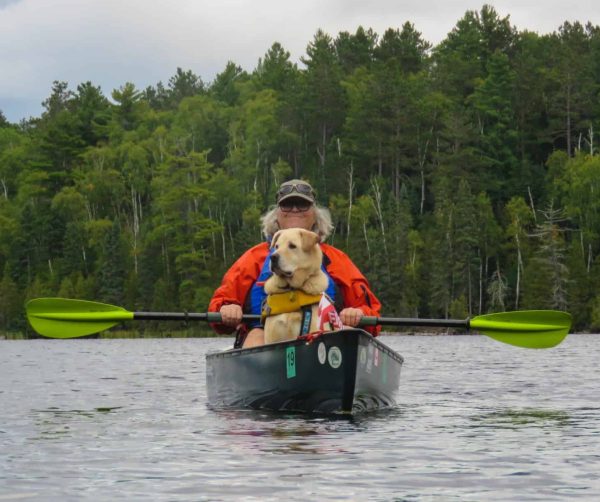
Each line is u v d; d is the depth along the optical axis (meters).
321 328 7.04
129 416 7.42
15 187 104.50
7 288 73.25
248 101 103.25
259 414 7.38
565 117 93.19
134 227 86.75
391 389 7.97
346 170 88.44
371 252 69.25
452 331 66.06
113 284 72.94
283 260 7.07
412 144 88.69
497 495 4.18
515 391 10.07
